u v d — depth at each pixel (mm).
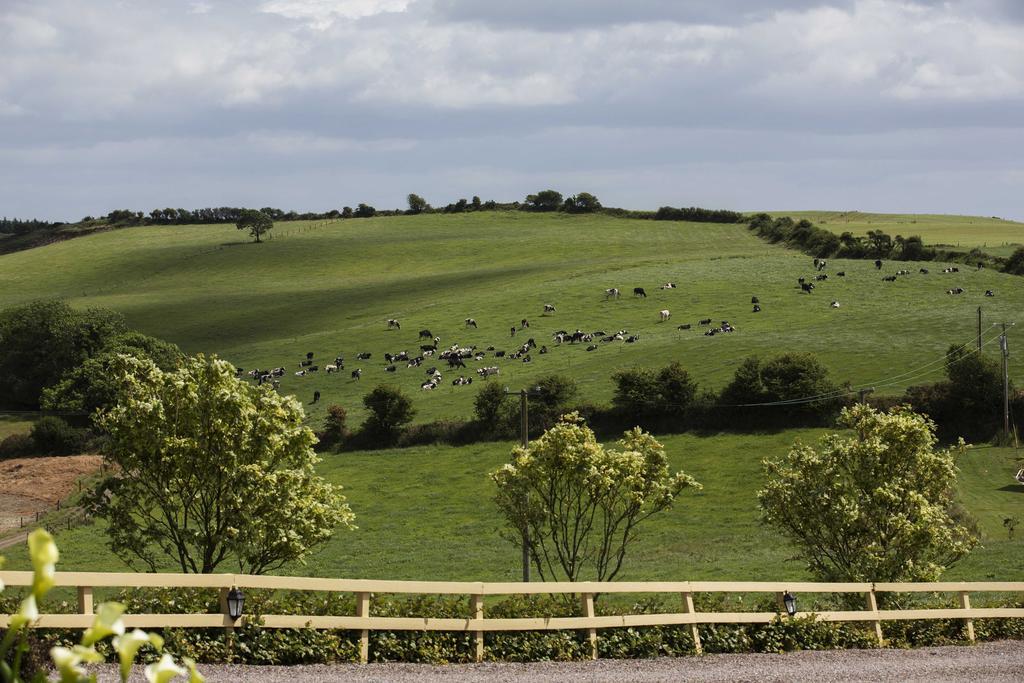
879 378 83062
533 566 52750
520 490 33562
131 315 140625
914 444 33469
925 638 23234
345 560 55969
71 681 2502
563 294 132125
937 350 90750
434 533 61812
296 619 16141
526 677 16484
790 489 33312
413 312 131250
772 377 78125
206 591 16625
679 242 187375
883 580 30812
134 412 29984
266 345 120688
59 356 109062
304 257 187500
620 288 132250
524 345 108438
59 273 183625
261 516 30016
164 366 105188
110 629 2631
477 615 17875
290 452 31594
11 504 68188
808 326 105125
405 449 79500
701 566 50906
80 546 56531
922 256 144500
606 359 97875
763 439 74688
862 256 149875
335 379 103500
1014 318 102250
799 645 21109
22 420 99188
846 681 17734
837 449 33719
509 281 147125
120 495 30969
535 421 79688
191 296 154125
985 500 61062
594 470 32656
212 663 15242
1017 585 24328
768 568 49781
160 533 30406
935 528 31375
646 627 19828
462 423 80812
